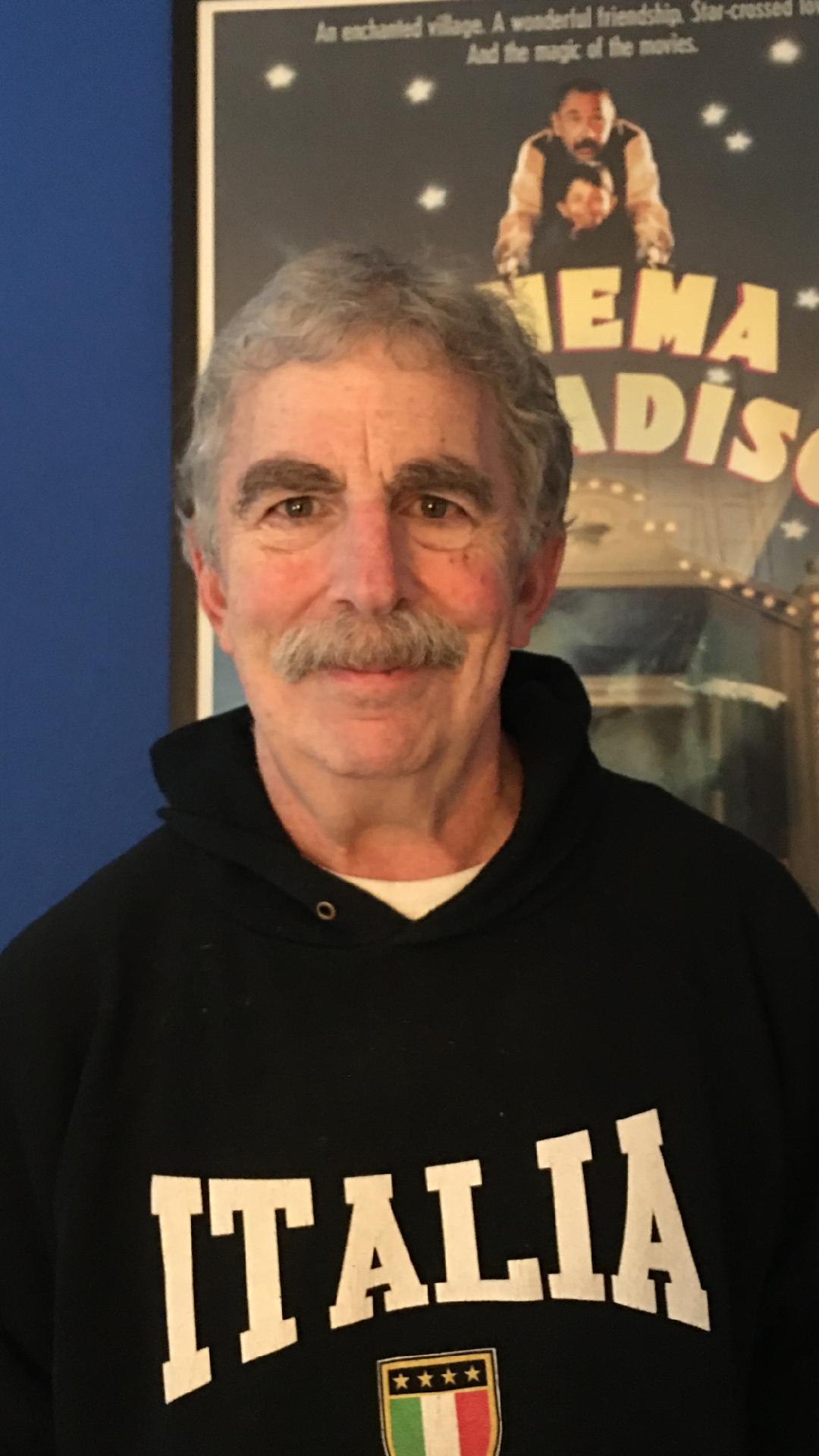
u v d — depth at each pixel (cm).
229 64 102
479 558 66
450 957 68
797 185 99
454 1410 60
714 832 81
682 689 98
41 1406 67
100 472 104
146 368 104
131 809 102
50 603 103
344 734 64
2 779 103
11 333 104
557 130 100
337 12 101
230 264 101
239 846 69
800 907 79
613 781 82
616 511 99
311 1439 59
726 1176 69
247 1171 63
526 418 69
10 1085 68
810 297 99
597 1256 63
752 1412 74
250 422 65
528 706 81
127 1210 64
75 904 74
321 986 67
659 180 100
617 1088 66
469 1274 62
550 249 100
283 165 101
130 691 103
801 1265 74
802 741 97
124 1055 67
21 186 105
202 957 69
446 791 69
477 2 101
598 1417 60
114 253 104
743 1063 71
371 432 62
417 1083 64
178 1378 61
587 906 71
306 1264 61
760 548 99
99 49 105
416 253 100
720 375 99
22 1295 68
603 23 100
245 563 66
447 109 100
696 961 72
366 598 61
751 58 100
